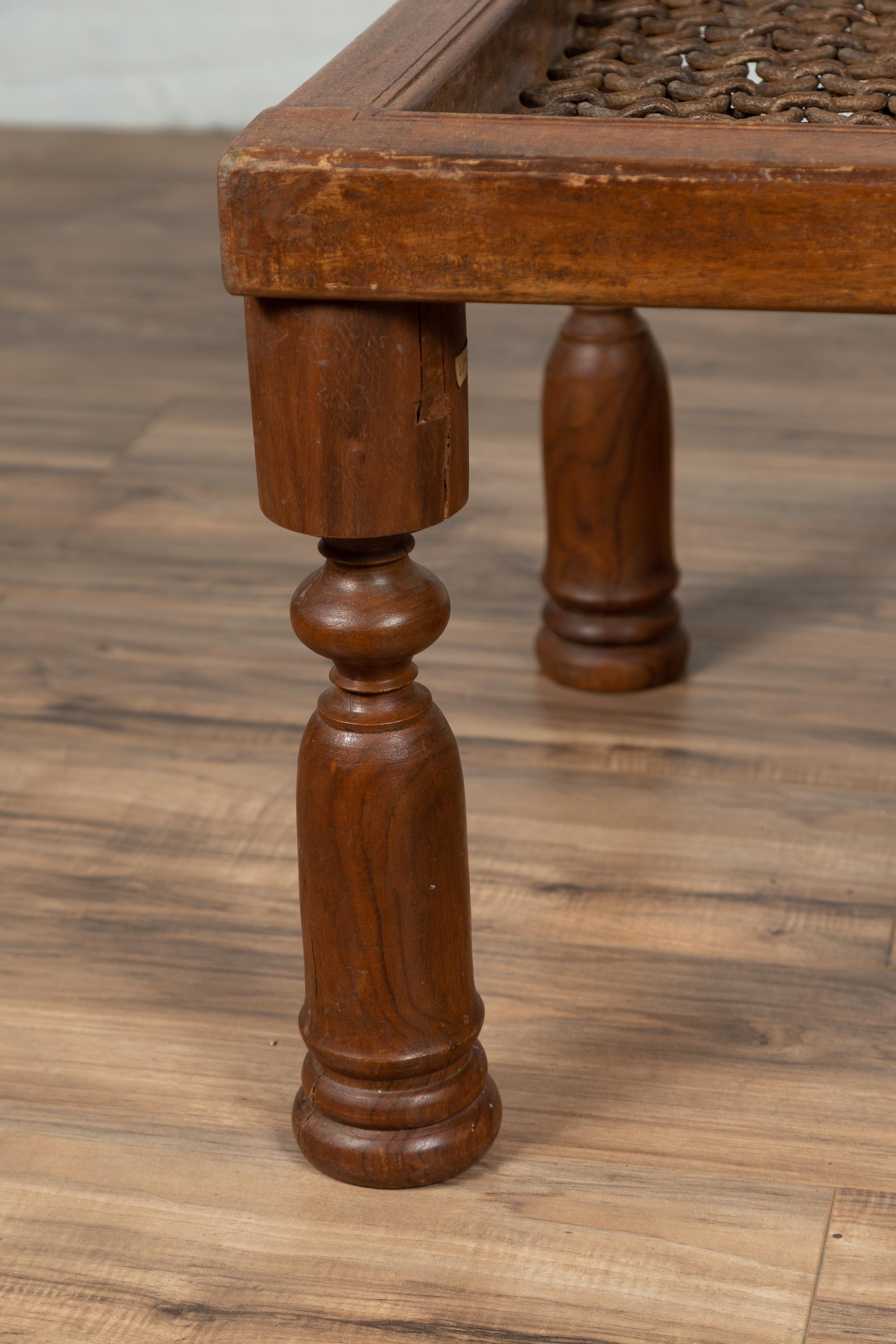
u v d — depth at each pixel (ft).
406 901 2.60
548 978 3.36
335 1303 2.58
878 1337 2.48
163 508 5.81
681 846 3.81
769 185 2.06
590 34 3.22
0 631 4.95
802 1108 2.98
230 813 3.99
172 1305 2.58
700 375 6.95
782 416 6.43
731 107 2.48
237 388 6.91
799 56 2.87
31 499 5.89
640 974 3.36
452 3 2.95
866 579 5.12
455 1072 2.79
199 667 4.73
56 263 8.53
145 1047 3.20
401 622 2.45
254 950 3.49
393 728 2.53
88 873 3.76
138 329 7.63
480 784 4.09
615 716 4.40
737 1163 2.85
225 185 2.16
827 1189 2.79
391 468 2.32
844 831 3.84
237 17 10.39
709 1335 2.50
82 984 3.39
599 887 3.66
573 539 4.35
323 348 2.24
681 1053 3.14
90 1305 2.59
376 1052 2.70
